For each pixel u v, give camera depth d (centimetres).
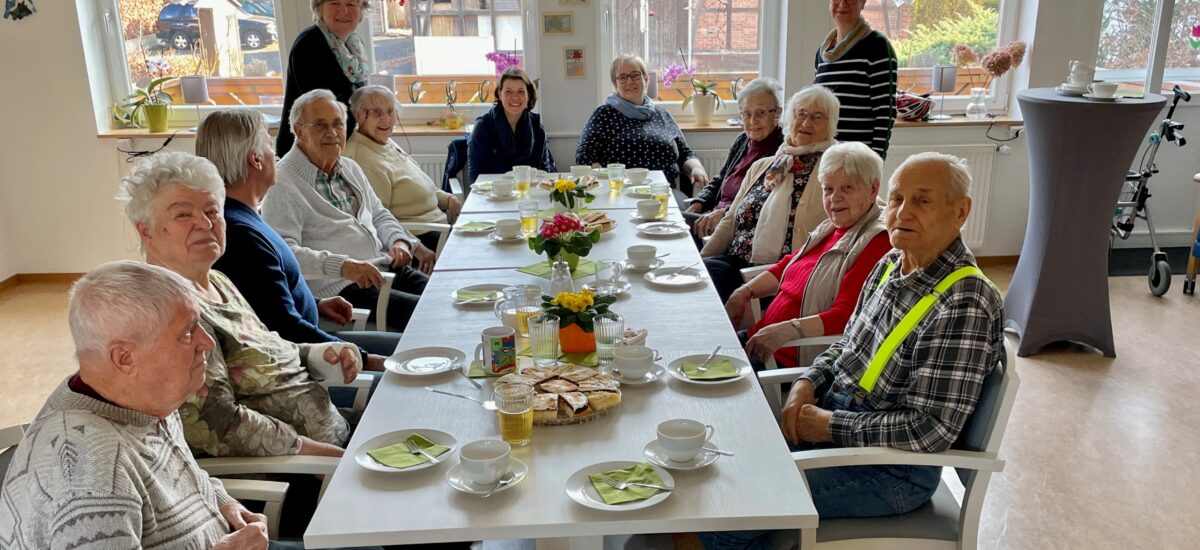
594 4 480
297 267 250
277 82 506
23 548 121
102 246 503
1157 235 542
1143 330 405
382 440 159
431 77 513
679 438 146
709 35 513
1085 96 352
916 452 171
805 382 207
